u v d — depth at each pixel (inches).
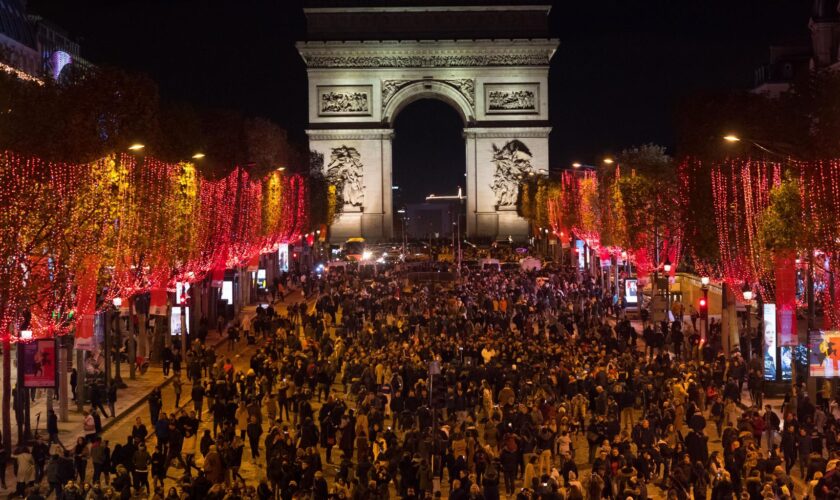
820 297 4409.5
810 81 3408.0
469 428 2664.9
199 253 4714.6
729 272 3870.6
